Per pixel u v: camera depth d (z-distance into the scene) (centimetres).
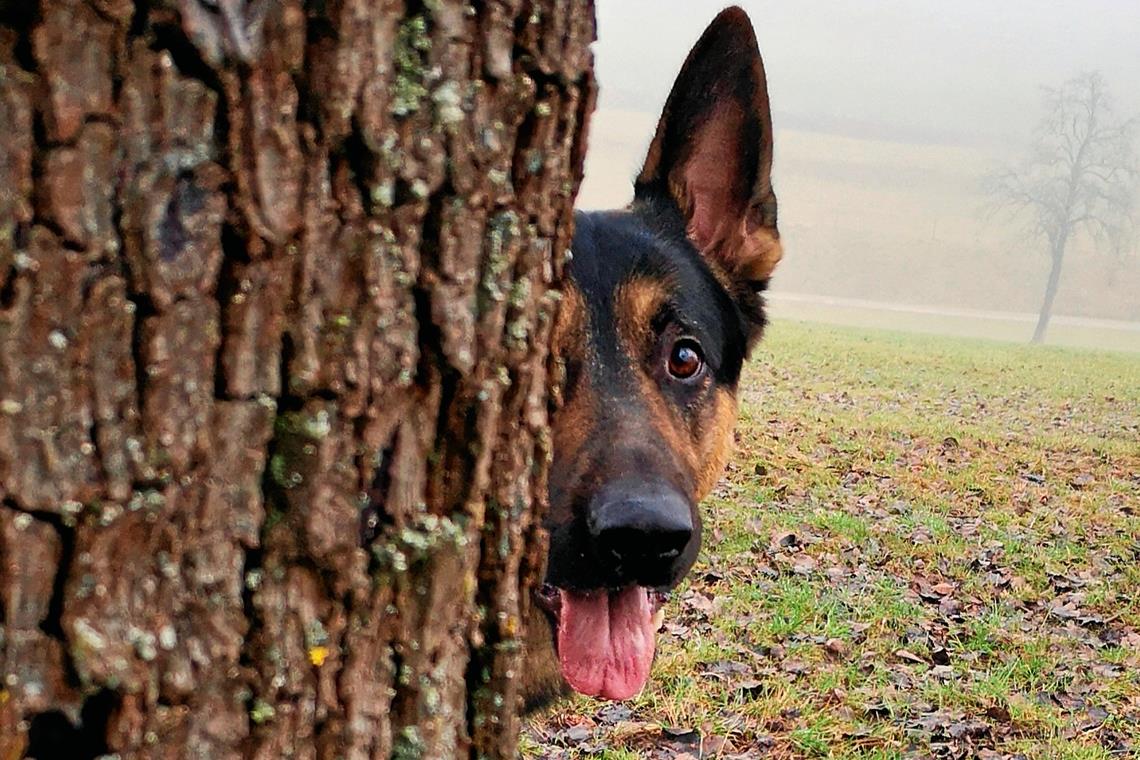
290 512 72
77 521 63
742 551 201
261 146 67
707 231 127
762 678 152
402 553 78
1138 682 159
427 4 72
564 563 108
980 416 421
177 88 63
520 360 83
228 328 68
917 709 148
